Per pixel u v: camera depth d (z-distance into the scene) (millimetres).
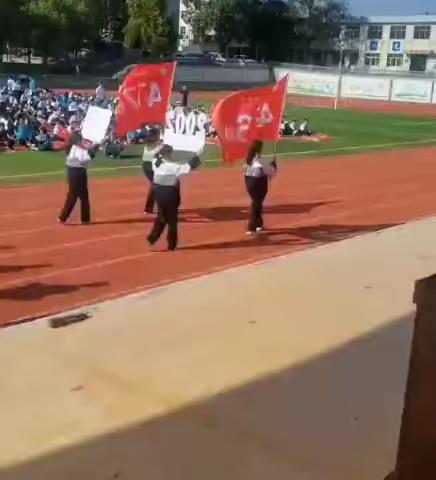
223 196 17797
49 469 2252
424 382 1800
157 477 2297
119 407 2623
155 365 2961
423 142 33531
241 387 2875
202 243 13070
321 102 56625
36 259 11523
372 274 4441
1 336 3219
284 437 2635
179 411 2656
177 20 100812
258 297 3900
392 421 2797
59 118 26859
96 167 21859
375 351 3285
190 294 3953
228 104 11703
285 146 29438
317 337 3363
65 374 2834
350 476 2492
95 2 71250
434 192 20094
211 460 2434
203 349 3146
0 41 65938
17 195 16938
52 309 9180
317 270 4520
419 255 5012
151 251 12297
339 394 2951
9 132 25188
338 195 18953
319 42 97312
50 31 66750
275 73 69562
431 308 1767
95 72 69438
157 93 13109
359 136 34594
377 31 95500
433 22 90938
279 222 15297
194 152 13125
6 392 2670
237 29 92875
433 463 1812
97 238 13031
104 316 3518
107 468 2295
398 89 60781
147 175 14883
